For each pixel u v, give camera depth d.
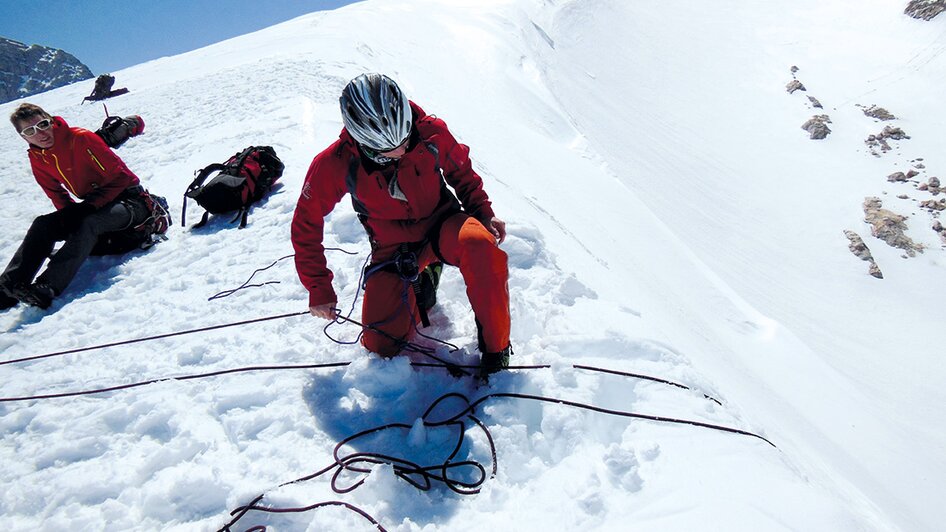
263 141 7.77
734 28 49.53
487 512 2.15
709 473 2.23
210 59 21.39
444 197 3.00
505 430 2.42
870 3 47.91
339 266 4.21
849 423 10.27
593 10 48.06
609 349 2.99
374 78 2.44
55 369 3.54
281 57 15.12
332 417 2.71
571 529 2.01
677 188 30.89
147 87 18.39
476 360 2.93
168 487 2.36
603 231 10.93
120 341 3.74
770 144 36.41
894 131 35.16
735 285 24.45
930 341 22.45
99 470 2.54
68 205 4.94
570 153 18.27
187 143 8.80
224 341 3.48
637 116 37.56
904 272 26.58
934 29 42.16
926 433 13.67
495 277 2.51
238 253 4.86
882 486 7.80
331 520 2.08
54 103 19.27
